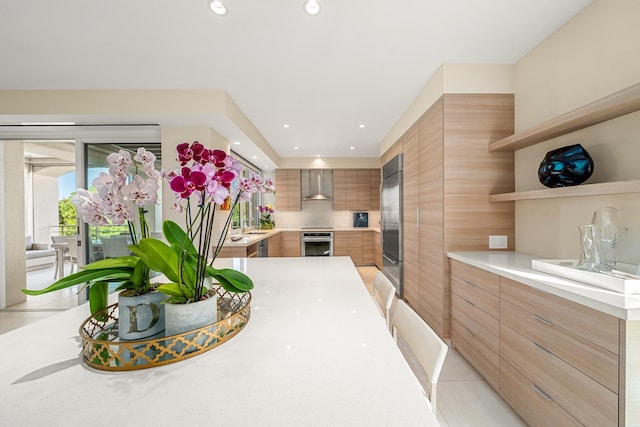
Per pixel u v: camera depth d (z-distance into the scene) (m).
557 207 1.88
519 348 1.48
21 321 2.99
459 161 2.26
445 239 2.29
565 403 1.19
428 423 0.46
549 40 1.91
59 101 2.64
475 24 1.78
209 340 0.73
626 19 1.44
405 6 1.61
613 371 0.98
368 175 5.99
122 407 0.51
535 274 1.47
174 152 3.04
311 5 1.59
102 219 0.73
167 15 1.67
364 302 1.13
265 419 0.47
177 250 0.90
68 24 1.74
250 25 1.76
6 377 0.61
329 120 3.55
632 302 0.98
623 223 1.44
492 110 2.26
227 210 3.66
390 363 0.66
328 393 0.54
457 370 1.96
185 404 0.51
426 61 2.21
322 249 5.72
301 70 2.32
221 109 2.67
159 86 2.59
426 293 2.68
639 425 0.93
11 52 2.04
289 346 0.75
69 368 0.65
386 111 3.24
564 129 1.68
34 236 6.36
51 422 0.47
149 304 0.75
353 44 1.97
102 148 3.11
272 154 5.09
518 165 2.23
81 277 0.69
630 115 1.41
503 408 1.58
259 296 1.21
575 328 1.13
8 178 3.47
